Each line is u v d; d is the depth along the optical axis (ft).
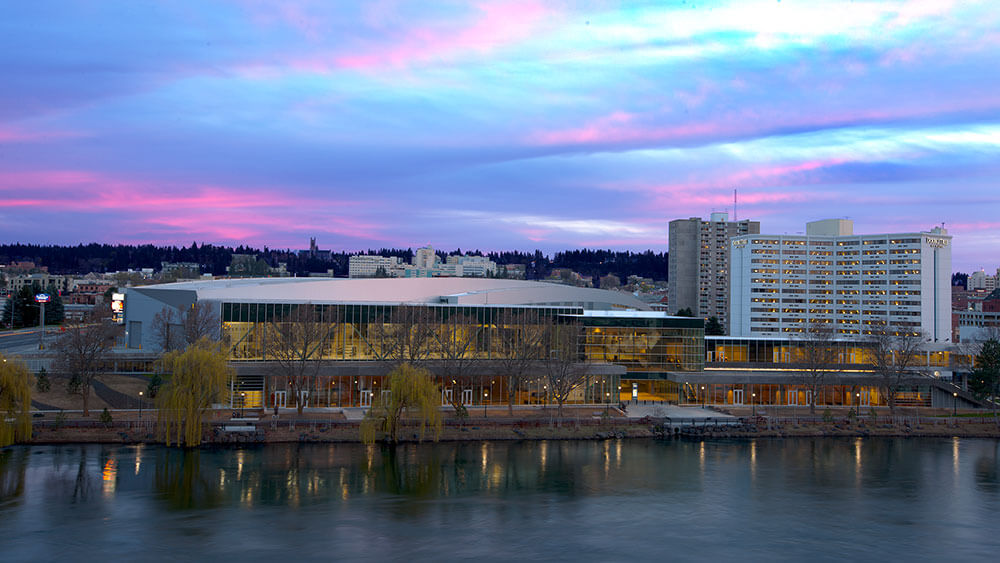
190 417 406.62
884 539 295.07
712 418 503.61
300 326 497.05
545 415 501.56
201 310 526.57
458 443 442.09
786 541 290.56
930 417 542.57
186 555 261.85
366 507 320.09
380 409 432.25
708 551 278.05
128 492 329.93
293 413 477.36
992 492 363.15
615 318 580.71
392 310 540.93
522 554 270.46
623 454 428.15
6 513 300.61
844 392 601.21
